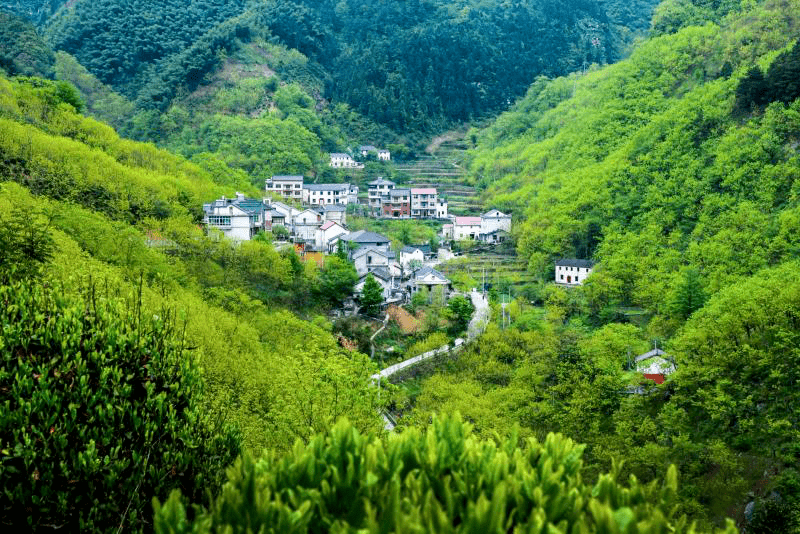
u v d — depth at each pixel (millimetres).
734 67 94062
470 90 195250
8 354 10227
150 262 41781
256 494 5477
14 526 8898
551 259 85875
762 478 29875
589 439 32594
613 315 64125
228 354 31969
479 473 6121
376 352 55625
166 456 10852
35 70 144250
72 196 48156
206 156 100750
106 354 11344
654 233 72875
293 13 196250
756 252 57875
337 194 119062
